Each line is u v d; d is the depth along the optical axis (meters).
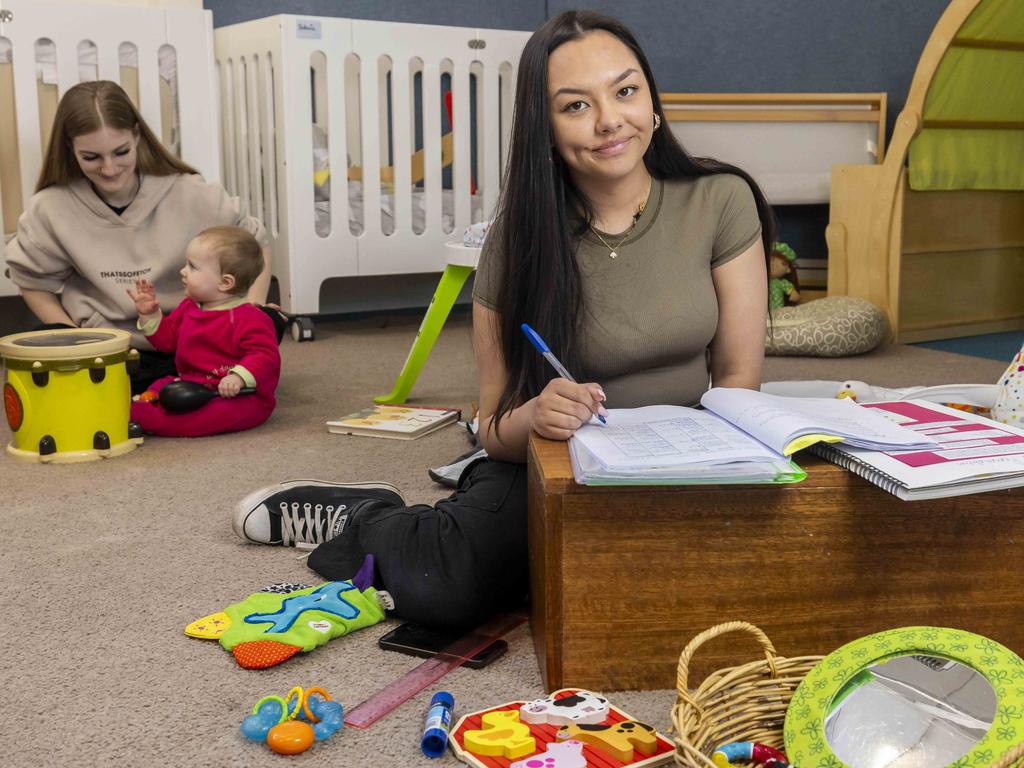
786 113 3.34
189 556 1.40
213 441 2.03
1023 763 0.76
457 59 3.18
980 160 3.02
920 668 0.86
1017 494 1.02
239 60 3.16
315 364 2.79
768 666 0.93
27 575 1.34
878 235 2.98
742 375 1.24
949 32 2.74
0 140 2.71
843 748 0.83
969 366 2.67
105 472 1.82
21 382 1.87
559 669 1.01
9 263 2.31
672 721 0.87
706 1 3.64
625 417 1.09
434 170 3.20
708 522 0.99
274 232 3.10
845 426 1.02
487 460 1.28
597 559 1.00
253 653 1.09
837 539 1.01
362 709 0.99
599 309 1.18
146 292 2.13
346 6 3.52
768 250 1.28
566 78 1.11
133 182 2.32
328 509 1.40
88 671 1.08
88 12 2.73
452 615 1.15
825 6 3.51
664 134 1.21
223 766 0.91
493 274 1.21
